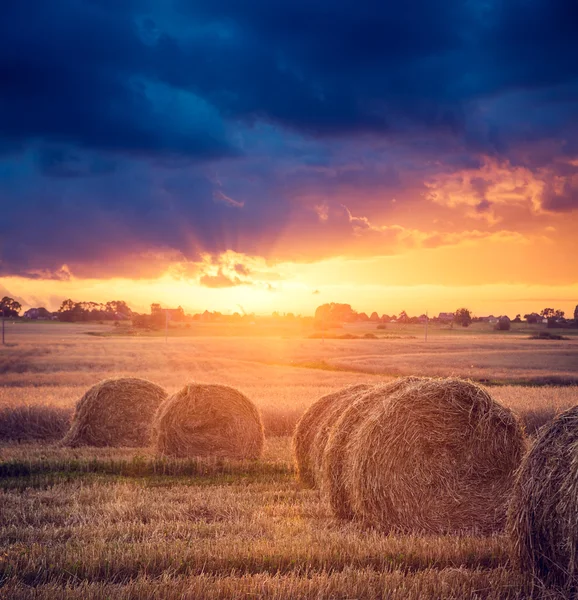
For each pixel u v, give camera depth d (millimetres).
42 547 6438
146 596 5242
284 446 14078
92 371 38062
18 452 12570
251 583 5480
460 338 88625
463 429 7922
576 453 5625
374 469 7824
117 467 11414
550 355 53906
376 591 5477
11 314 149625
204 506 8430
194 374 36125
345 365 44938
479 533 7633
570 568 5559
